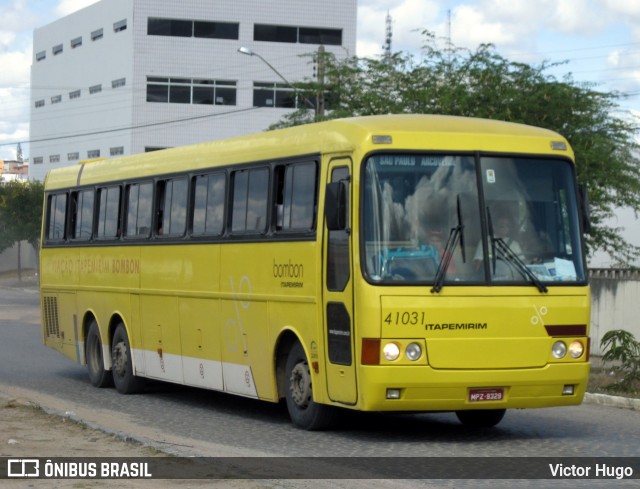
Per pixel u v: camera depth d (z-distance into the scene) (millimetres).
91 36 80562
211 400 17281
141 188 17641
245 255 14344
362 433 13219
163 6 73812
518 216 12281
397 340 11609
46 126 88000
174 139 74438
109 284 18578
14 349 27281
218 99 74500
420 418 14961
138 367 17641
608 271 28719
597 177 27953
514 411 16000
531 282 12102
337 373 12250
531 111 28812
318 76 33625
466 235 12016
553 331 12133
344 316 12070
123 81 76000
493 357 11852
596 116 29203
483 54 30188
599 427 14172
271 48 74312
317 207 12766
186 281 15969
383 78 32219
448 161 12172
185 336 16031
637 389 18500
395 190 11961
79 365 23281
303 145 13234
